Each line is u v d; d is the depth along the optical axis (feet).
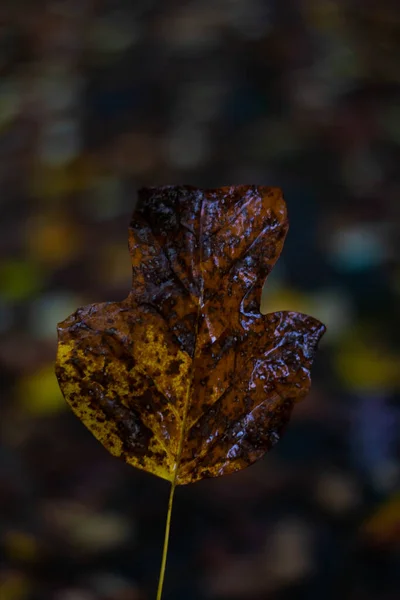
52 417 9.78
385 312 11.51
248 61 20.90
